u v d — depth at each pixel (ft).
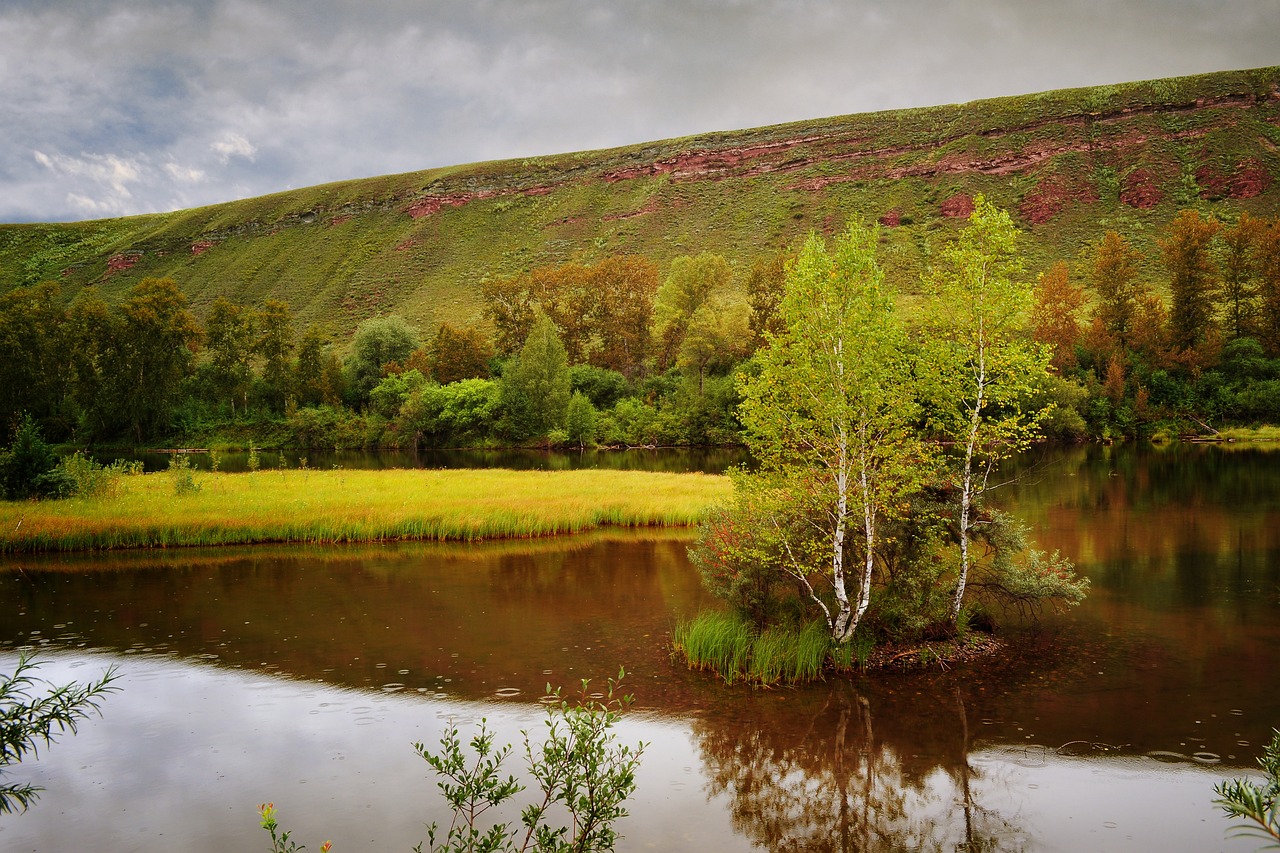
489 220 600.39
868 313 43.88
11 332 250.98
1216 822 26.89
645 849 25.49
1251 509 98.22
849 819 27.61
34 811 28.17
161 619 55.62
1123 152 442.91
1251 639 47.52
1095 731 34.50
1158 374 232.73
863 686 40.68
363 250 567.59
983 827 26.89
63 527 82.89
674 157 615.98
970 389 48.01
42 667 45.03
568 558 78.07
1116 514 95.86
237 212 646.33
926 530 45.78
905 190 488.85
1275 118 426.10
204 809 28.17
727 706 38.19
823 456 45.50
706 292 302.25
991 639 48.08
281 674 43.39
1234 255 248.52
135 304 263.70
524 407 261.24
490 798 18.11
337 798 28.91
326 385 297.33
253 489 114.93
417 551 82.69
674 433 248.73
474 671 43.70
